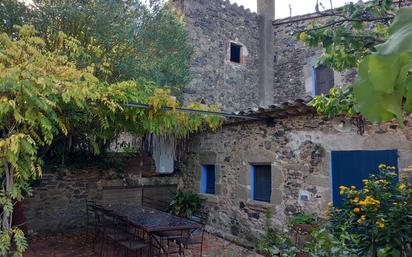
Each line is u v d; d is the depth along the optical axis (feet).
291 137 17.88
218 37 30.78
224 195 22.11
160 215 18.12
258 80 33.30
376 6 7.54
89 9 19.93
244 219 20.27
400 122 2.02
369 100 2.14
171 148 25.34
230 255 14.12
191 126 17.74
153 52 23.88
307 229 15.10
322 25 8.59
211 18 30.42
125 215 17.61
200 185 24.61
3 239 10.81
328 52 8.68
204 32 29.73
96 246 20.48
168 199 27.45
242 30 32.81
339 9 8.21
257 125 20.06
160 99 14.89
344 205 11.35
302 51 30.73
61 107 12.94
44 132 11.29
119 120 16.49
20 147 10.68
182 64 25.43
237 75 31.86
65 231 23.56
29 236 22.08
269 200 19.27
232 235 21.02
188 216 23.89
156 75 22.45
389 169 12.05
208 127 22.40
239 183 21.01
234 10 32.35
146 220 16.56
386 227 9.48
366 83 2.10
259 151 19.74
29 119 10.53
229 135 22.17
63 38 15.01
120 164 25.93
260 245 13.80
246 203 20.24
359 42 7.78
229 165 21.97
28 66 10.43
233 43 31.96
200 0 29.78
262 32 33.55
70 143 21.86
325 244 8.44
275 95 32.60
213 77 29.94
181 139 25.82
